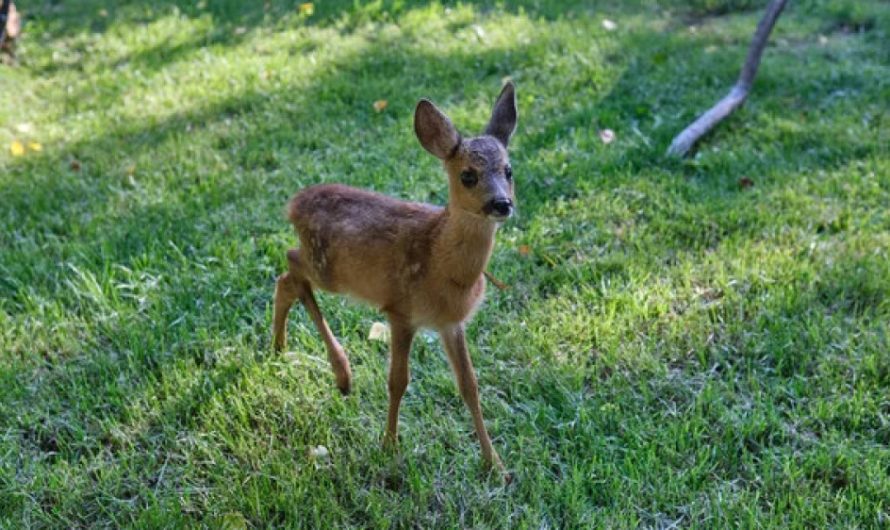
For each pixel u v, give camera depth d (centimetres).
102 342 328
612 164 387
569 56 470
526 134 408
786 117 419
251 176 386
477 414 291
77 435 301
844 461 291
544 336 323
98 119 429
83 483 291
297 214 300
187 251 356
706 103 428
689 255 349
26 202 379
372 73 460
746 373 316
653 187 377
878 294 334
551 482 290
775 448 295
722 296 338
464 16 526
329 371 315
